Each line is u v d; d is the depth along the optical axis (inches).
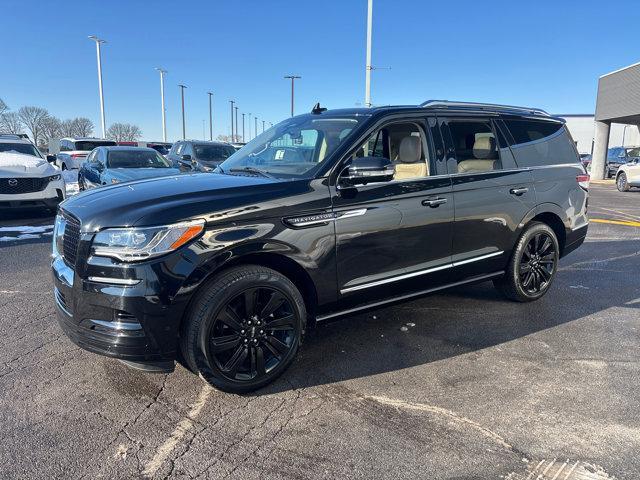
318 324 138.7
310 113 175.5
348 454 102.8
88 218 115.4
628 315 185.9
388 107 156.5
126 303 109.0
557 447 105.4
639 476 96.5
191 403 122.0
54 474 95.8
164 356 114.9
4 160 379.6
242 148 182.4
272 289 124.8
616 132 2389.3
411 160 157.5
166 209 113.3
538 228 190.4
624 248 311.7
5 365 140.2
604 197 676.7
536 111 202.5
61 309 123.8
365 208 139.2
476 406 121.6
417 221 150.9
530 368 142.2
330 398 124.9
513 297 194.4
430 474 96.7
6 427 110.6
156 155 467.8
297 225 126.8
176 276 111.0
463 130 170.1
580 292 214.5
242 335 122.6
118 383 130.8
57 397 123.6
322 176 134.3
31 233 335.6
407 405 121.9
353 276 139.6
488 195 170.7
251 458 101.3
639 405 122.5
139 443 105.8
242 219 119.5
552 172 194.9
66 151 890.7
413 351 152.7
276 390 128.6
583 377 136.9
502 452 103.7
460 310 189.2
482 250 173.3
